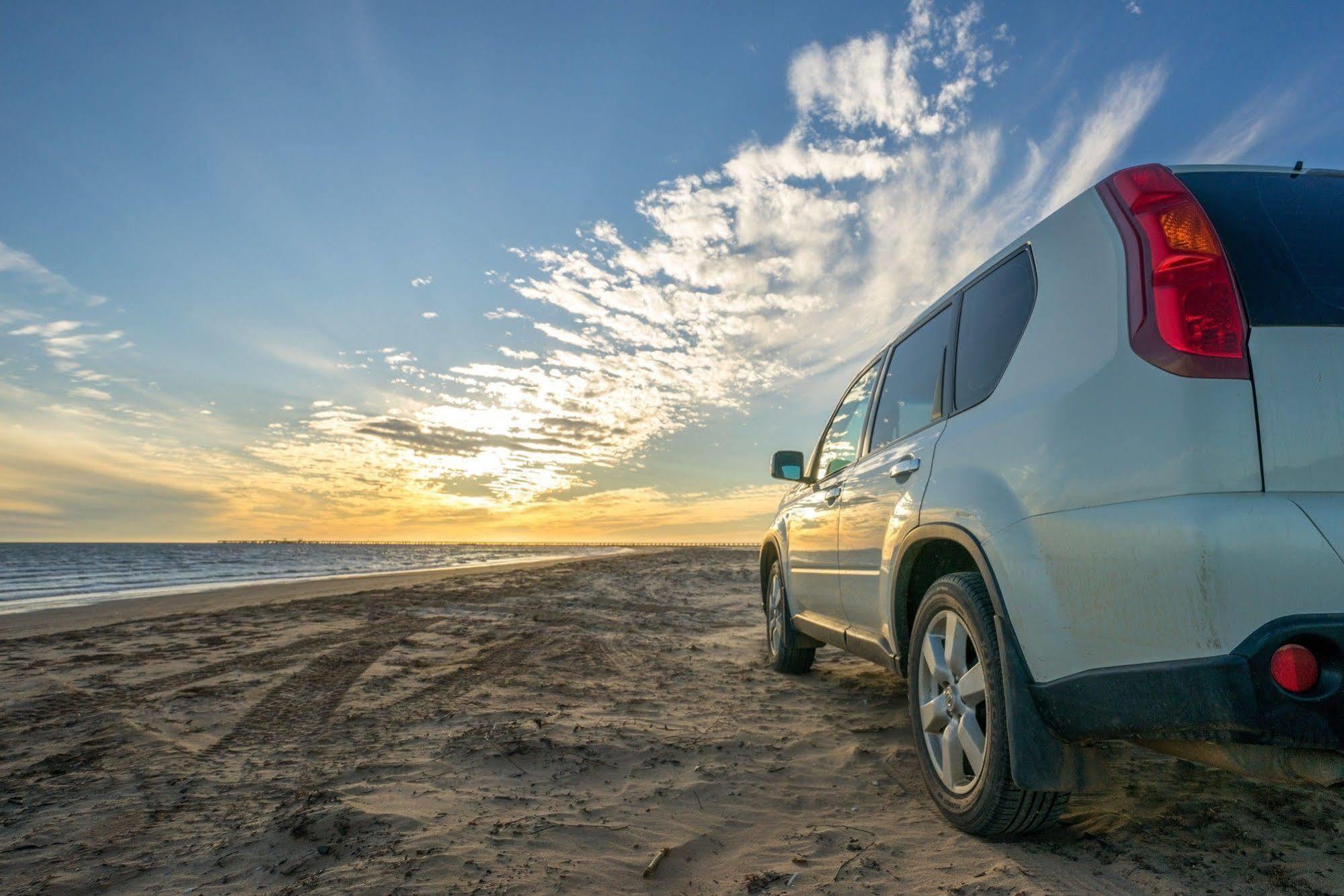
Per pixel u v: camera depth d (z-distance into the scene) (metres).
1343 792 2.64
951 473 2.49
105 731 3.85
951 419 2.70
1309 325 1.67
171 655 6.22
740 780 3.03
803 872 2.14
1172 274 1.76
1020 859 2.15
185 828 2.55
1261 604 1.51
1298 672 1.48
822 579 4.01
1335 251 1.84
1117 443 1.81
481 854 2.27
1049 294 2.22
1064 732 1.92
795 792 2.88
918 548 2.71
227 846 2.38
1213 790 2.68
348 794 2.84
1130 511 1.74
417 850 2.29
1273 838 2.26
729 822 2.57
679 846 2.37
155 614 9.65
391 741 3.62
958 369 2.78
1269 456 1.58
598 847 2.36
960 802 2.35
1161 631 1.65
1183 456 1.65
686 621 9.17
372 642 6.99
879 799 2.78
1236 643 1.52
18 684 5.05
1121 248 1.93
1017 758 2.03
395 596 12.11
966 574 2.42
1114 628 1.76
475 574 19.45
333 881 2.09
